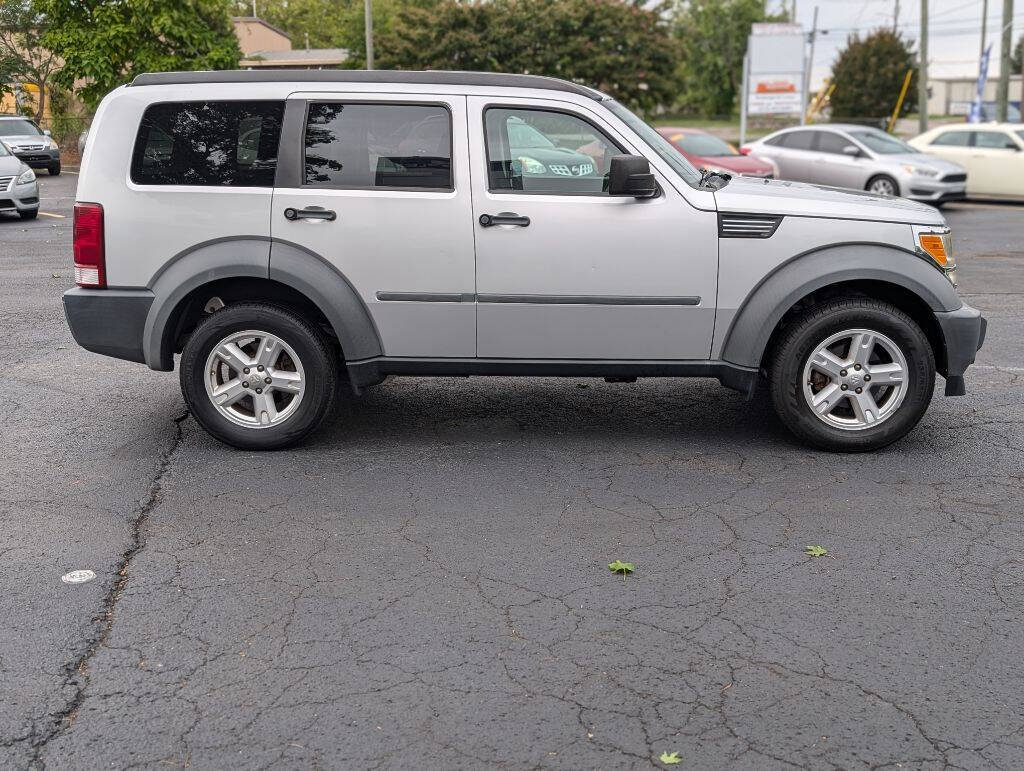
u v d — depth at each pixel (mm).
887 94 62750
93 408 6840
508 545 4660
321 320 6035
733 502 5152
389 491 5328
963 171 19906
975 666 3637
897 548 4605
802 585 4258
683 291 5629
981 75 38938
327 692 3492
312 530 4840
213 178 5672
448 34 39125
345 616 4016
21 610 4078
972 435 6176
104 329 5758
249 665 3668
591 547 4637
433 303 5672
